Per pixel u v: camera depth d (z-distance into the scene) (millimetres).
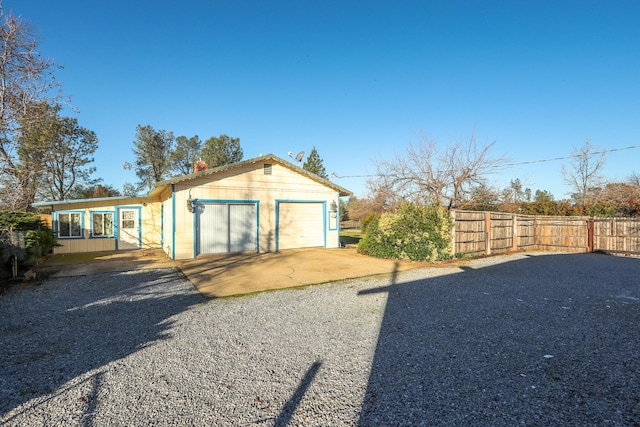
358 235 27266
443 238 11227
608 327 4652
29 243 9016
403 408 2742
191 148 42438
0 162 9266
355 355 3797
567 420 2547
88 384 3201
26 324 5027
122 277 8672
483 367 3453
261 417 2674
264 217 13719
